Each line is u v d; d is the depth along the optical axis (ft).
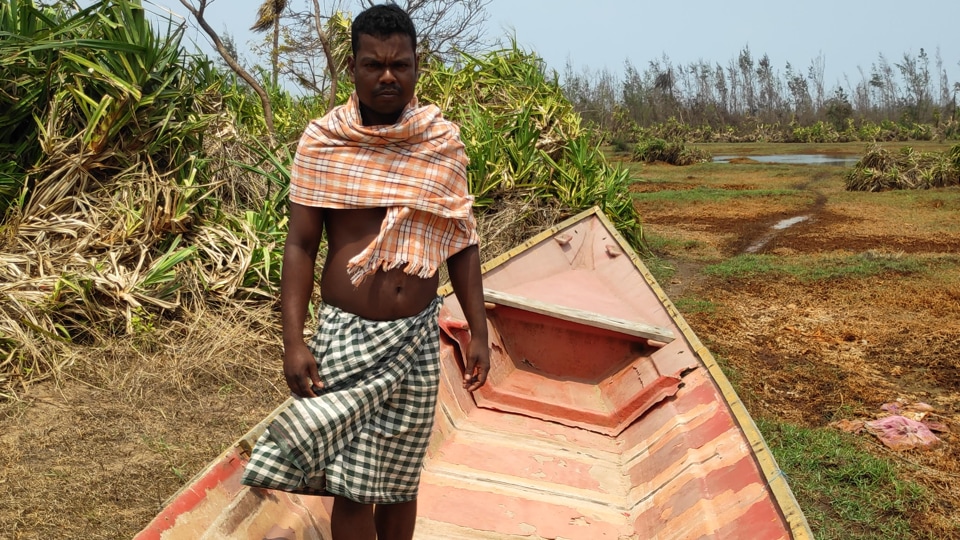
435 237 7.14
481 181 29.78
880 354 22.56
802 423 17.62
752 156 120.26
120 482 13.19
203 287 19.90
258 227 22.20
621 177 35.86
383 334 6.96
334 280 7.10
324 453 6.76
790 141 181.47
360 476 6.93
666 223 47.62
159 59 21.58
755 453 9.58
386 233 6.79
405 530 8.14
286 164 25.71
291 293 7.00
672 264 35.27
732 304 28.12
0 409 15.07
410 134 6.81
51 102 20.36
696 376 13.32
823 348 23.16
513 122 33.09
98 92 20.94
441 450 12.06
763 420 17.51
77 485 12.97
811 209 53.21
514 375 15.47
